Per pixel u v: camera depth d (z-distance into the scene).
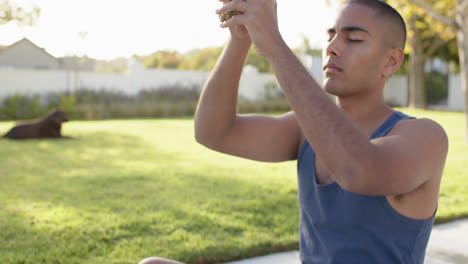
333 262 1.05
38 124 9.07
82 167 5.81
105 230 3.11
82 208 3.71
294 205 3.91
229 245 2.82
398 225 0.99
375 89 1.07
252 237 3.00
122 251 2.71
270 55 0.86
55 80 16.66
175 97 18.83
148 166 5.95
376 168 0.82
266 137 1.27
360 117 1.09
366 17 1.01
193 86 19.88
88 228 3.14
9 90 15.67
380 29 1.01
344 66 1.02
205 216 3.47
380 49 1.02
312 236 1.14
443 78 27.67
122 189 4.48
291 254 2.81
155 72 19.34
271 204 3.88
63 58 17.06
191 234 3.04
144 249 2.76
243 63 1.19
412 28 16.05
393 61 1.05
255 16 0.85
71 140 8.91
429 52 21.52
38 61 17.05
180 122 14.25
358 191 0.85
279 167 6.08
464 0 8.42
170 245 2.83
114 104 16.98
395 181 0.85
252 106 19.48
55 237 2.96
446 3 12.05
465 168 5.90
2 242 2.87
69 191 4.36
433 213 1.03
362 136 0.83
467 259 2.78
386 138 0.90
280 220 3.43
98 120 15.47
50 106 16.09
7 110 15.02
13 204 3.82
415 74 21.78
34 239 2.92
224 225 3.25
